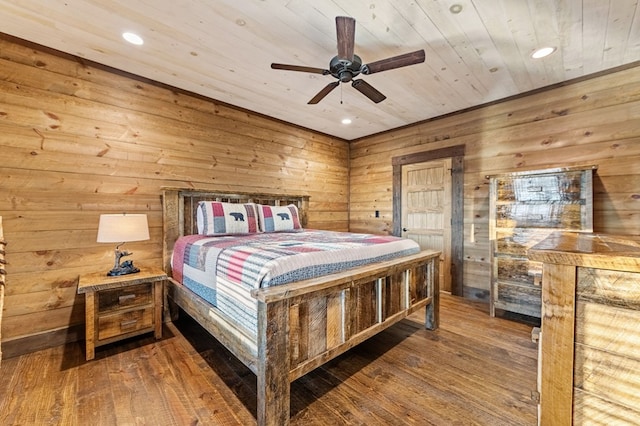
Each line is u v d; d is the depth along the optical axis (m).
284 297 1.40
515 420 1.50
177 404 1.61
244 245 2.16
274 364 1.39
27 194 2.25
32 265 2.26
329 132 4.70
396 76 2.78
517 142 3.23
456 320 2.87
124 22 2.01
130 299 2.30
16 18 1.97
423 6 1.83
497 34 2.12
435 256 2.63
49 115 2.35
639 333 0.74
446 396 1.70
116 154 2.68
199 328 2.66
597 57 2.44
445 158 3.85
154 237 2.92
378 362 2.08
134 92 2.79
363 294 1.94
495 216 2.90
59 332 2.36
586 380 0.80
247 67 2.64
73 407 1.58
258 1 1.79
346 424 1.48
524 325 2.74
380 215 4.69
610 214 2.66
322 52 2.38
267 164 3.95
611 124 2.66
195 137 3.23
